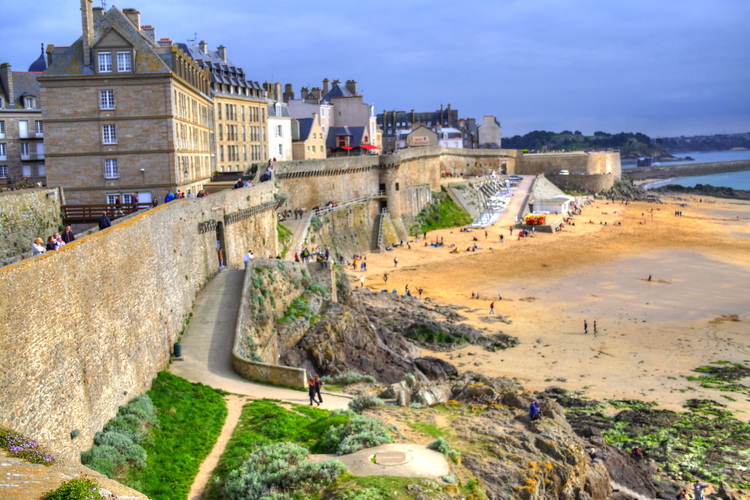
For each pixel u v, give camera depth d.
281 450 29.02
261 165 87.12
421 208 135.88
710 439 45.78
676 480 40.50
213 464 28.84
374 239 115.31
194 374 39.47
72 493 13.55
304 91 158.38
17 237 37.59
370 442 29.98
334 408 38.34
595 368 59.97
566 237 124.12
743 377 57.31
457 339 66.38
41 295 23.08
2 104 73.38
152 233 38.22
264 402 37.03
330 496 24.80
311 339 52.25
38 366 22.50
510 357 62.84
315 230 93.62
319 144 125.19
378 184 122.44
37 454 16.08
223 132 90.81
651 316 76.00
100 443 26.78
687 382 56.53
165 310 40.38
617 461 40.50
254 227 66.00
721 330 70.69
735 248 115.38
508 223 136.75
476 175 174.88
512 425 35.28
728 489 39.03
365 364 52.75
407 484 25.47
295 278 58.19
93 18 56.44
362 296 79.94
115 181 55.72
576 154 194.88
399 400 39.81
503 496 27.59
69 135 55.09
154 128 55.41
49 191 42.75
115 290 30.98
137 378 33.41
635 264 102.31
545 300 82.88
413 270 99.00
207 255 52.78
